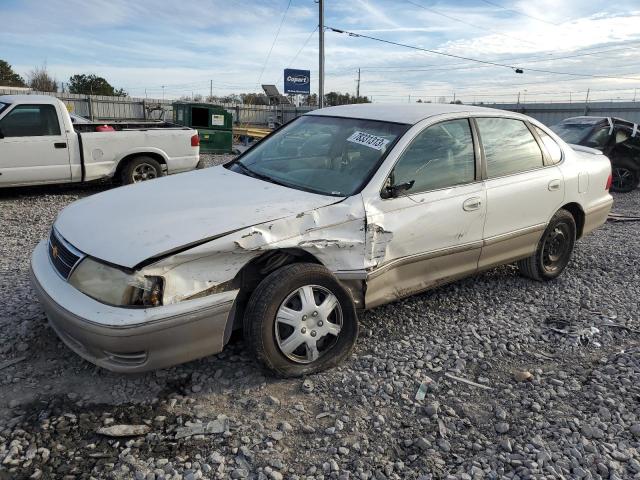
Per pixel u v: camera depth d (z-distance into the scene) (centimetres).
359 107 482
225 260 312
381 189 377
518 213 474
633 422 315
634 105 3491
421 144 409
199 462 270
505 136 478
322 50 2792
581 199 543
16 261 554
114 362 302
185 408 312
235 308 331
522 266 535
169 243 299
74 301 300
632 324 454
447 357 385
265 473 263
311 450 283
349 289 370
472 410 326
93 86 5394
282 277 329
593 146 1158
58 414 301
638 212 964
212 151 1956
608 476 273
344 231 355
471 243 439
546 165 507
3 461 263
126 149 1009
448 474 270
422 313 455
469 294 502
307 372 346
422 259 407
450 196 416
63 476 257
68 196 983
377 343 399
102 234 316
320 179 395
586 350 407
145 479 257
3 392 318
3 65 5747
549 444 294
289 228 333
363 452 283
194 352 310
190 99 4712
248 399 322
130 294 289
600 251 668
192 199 358
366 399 329
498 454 286
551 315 466
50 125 930
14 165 904
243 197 360
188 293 301
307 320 342
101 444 280
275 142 471
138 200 362
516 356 394
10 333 382
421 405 327
